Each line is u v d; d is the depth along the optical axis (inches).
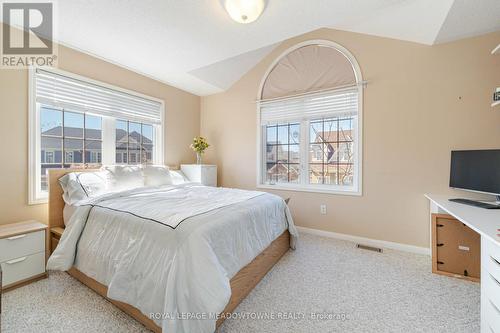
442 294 65.9
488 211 63.9
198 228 50.7
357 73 105.3
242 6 66.6
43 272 72.2
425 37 88.0
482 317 47.9
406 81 95.3
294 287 69.4
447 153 88.5
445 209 67.3
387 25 91.6
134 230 55.8
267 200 85.1
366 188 104.6
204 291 43.3
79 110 96.3
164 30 82.9
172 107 139.9
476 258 73.1
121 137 114.3
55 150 91.0
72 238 66.0
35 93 83.6
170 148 138.9
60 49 90.4
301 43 120.3
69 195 82.0
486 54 82.1
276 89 130.1
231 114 147.4
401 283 71.7
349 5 70.2
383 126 100.1
